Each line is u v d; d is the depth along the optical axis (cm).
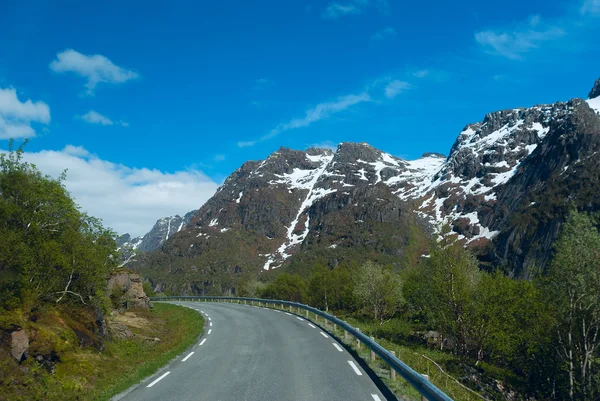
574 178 14838
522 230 14425
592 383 2523
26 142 1593
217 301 6291
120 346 1748
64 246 1594
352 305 6069
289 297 8456
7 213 1373
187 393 984
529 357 3017
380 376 1132
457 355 2759
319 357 1455
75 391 1053
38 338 1161
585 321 2611
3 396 913
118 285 3106
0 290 1224
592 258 2417
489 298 2741
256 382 1080
